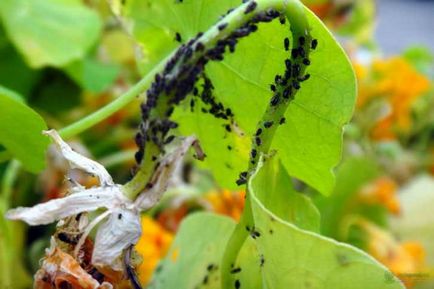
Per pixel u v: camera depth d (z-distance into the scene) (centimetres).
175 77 22
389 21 153
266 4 23
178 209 42
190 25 28
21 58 49
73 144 46
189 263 31
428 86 63
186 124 29
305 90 26
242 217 25
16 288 41
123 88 54
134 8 30
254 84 27
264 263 24
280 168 25
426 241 54
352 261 22
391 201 50
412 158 64
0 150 35
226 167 29
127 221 23
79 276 23
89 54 53
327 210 46
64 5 45
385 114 59
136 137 22
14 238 41
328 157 26
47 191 44
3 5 43
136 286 23
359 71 59
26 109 27
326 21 65
